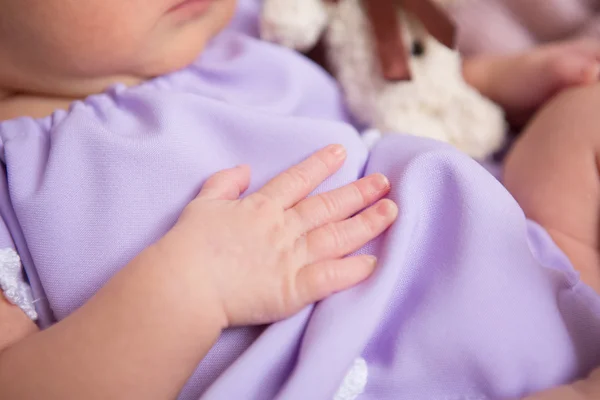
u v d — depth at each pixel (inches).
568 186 29.2
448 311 23.6
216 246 21.9
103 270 23.6
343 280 22.2
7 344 22.9
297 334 22.2
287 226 23.2
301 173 25.1
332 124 28.3
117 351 20.2
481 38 41.8
